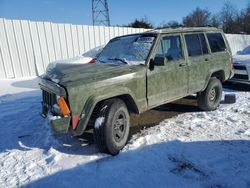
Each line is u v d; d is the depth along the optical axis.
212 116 6.04
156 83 4.78
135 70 4.41
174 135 4.93
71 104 3.72
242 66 8.61
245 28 43.31
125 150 4.32
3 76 10.38
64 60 8.88
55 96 4.01
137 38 5.19
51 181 3.54
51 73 4.40
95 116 4.14
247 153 4.22
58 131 3.76
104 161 4.01
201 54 5.98
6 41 10.27
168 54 5.10
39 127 5.52
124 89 4.23
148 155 4.16
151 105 4.77
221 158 4.07
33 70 11.06
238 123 5.54
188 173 3.68
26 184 3.49
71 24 11.84
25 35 10.70
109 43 5.76
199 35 6.02
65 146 4.55
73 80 3.82
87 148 4.46
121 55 5.10
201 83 5.94
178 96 5.36
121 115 4.24
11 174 3.74
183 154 4.21
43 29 11.12
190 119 5.85
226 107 6.73
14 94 8.18
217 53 6.44
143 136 4.84
